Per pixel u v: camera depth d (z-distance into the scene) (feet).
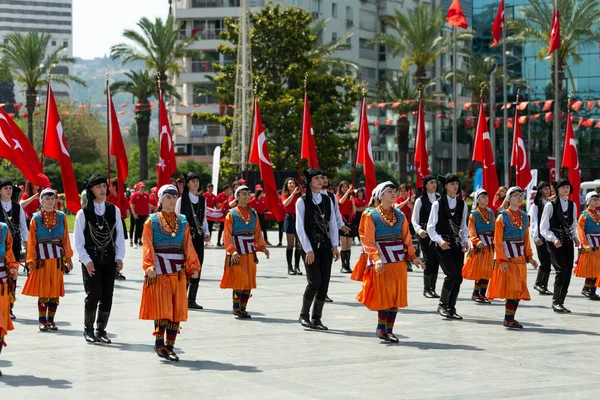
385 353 37.96
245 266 48.57
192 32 271.28
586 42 181.16
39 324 44.52
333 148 168.86
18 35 199.41
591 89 257.14
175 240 36.45
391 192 41.04
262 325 46.01
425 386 31.27
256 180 139.74
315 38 171.73
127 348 39.17
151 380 32.32
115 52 207.31
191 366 35.01
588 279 58.65
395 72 310.04
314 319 44.93
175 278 36.35
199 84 280.31
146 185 221.87
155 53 205.77
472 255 55.26
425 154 75.82
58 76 199.21
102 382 31.99
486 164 74.69
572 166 82.07
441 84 313.32
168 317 35.83
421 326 45.83
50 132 56.24
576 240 52.37
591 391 30.48
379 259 40.14
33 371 34.01
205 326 45.60
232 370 34.19
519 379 32.53
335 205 45.62
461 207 48.85
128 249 102.99
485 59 216.74
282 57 169.89
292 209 71.72
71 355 37.42
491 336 42.68
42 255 44.45
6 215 46.16
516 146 84.84
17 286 64.13
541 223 52.29
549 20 170.60
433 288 57.88
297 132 165.48
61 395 29.86
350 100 172.76
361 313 50.55
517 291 44.88
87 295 40.55
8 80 201.46
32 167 53.11
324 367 34.81
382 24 307.99
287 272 75.51
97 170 253.44
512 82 224.94
